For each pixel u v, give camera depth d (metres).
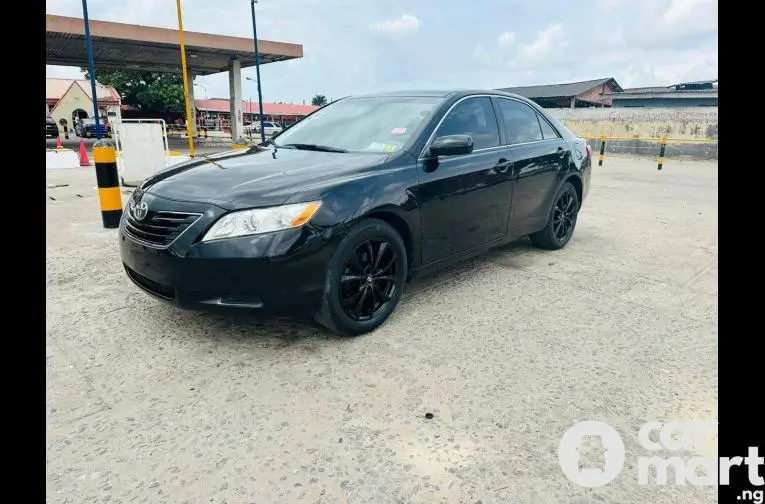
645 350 3.02
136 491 1.89
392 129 3.69
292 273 2.73
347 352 2.94
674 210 7.61
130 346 2.98
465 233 3.83
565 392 2.56
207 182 3.01
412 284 4.12
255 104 71.25
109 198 5.77
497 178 4.02
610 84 42.12
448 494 1.89
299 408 2.40
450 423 2.30
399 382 2.63
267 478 1.96
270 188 2.84
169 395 2.50
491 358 2.89
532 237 5.12
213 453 2.10
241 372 2.71
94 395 2.50
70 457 2.07
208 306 2.76
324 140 3.84
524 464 2.04
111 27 23.33
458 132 3.84
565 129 5.23
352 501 1.85
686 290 4.04
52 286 3.93
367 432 2.23
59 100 43.06
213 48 26.17
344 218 2.88
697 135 18.97
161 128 9.85
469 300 3.77
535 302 3.75
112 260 4.62
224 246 2.66
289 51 28.69
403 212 3.24
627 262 4.80
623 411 2.41
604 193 9.36
